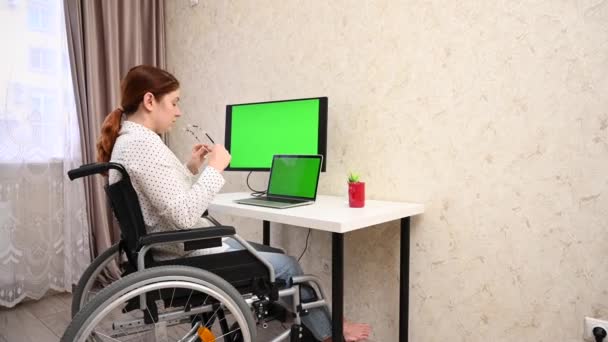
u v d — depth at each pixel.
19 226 2.32
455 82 1.61
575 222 1.36
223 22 2.55
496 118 1.51
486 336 1.57
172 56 2.94
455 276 1.64
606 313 1.31
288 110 1.87
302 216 1.37
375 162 1.86
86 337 1.01
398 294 1.81
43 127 2.40
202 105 2.73
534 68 1.42
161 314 1.18
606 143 1.29
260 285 1.31
